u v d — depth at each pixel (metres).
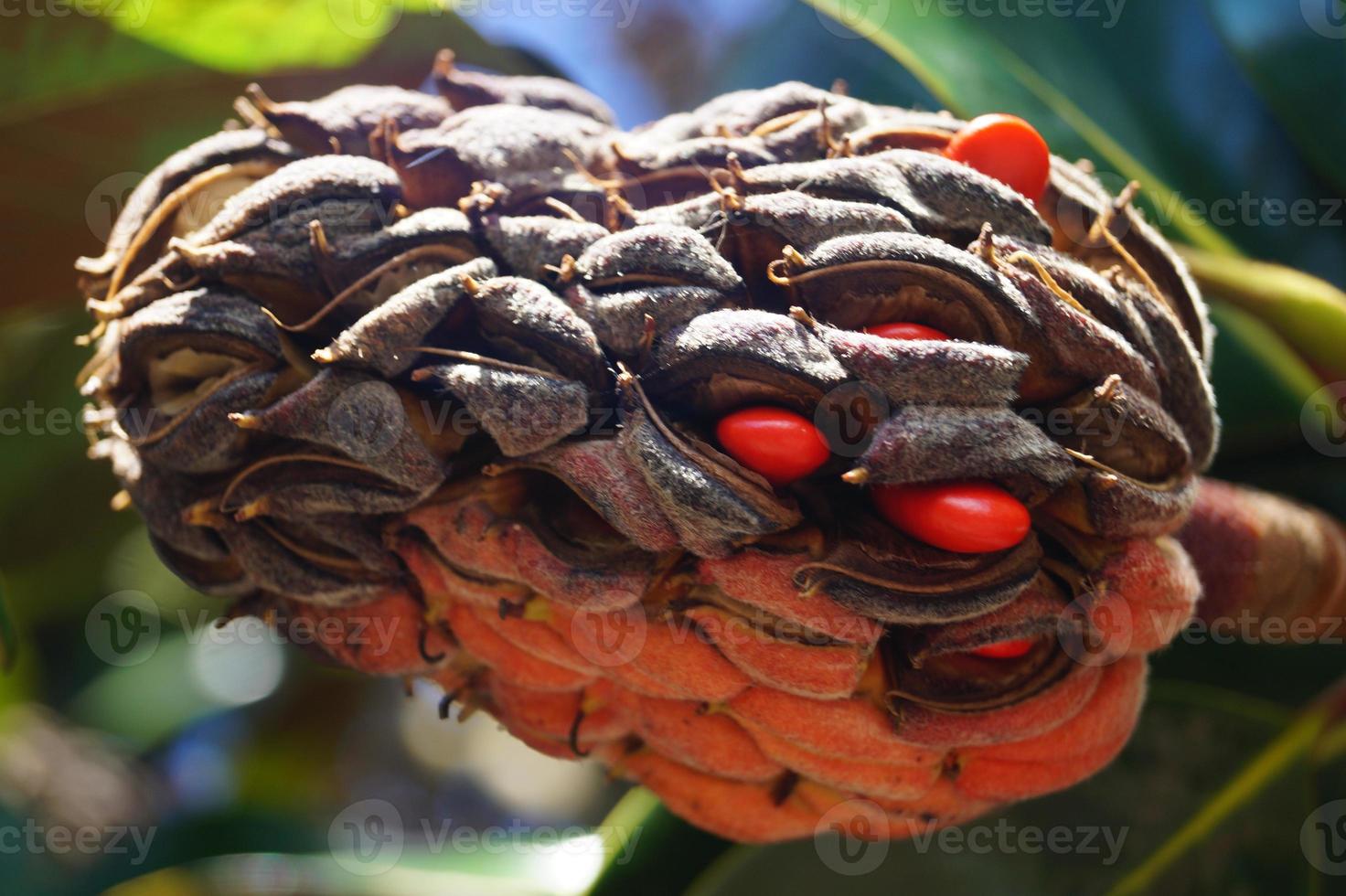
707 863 0.29
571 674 0.24
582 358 0.22
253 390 0.23
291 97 0.31
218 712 0.49
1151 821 0.28
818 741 0.23
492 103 0.25
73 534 0.43
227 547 0.24
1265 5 0.31
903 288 0.22
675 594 0.23
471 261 0.23
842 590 0.22
